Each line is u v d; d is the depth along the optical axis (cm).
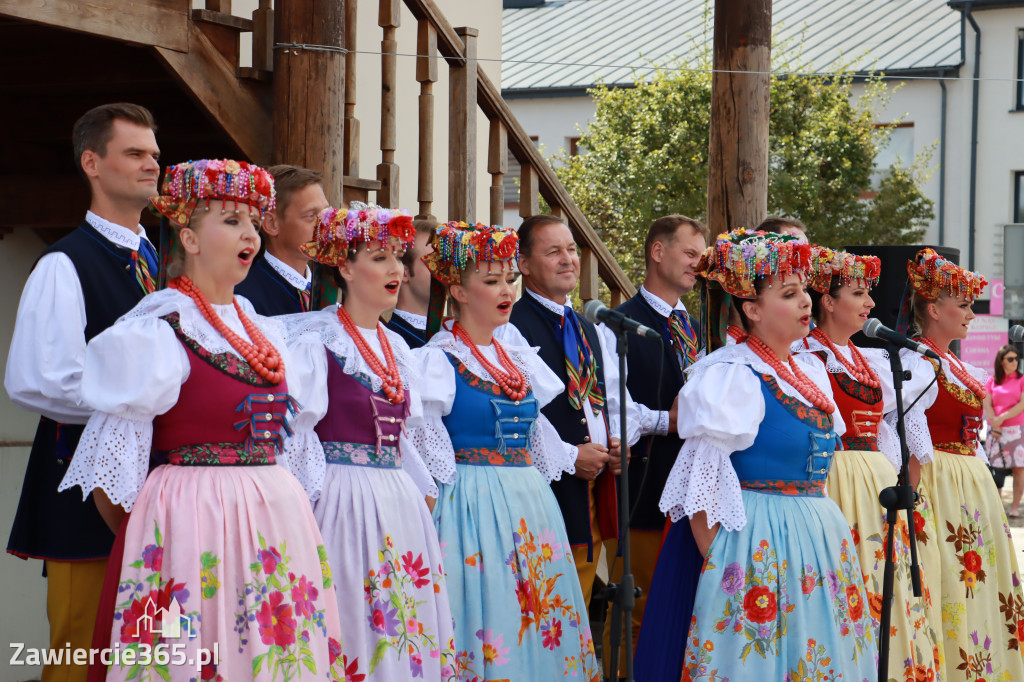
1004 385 879
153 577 232
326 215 294
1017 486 867
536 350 350
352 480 277
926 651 358
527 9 1938
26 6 309
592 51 1755
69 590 276
